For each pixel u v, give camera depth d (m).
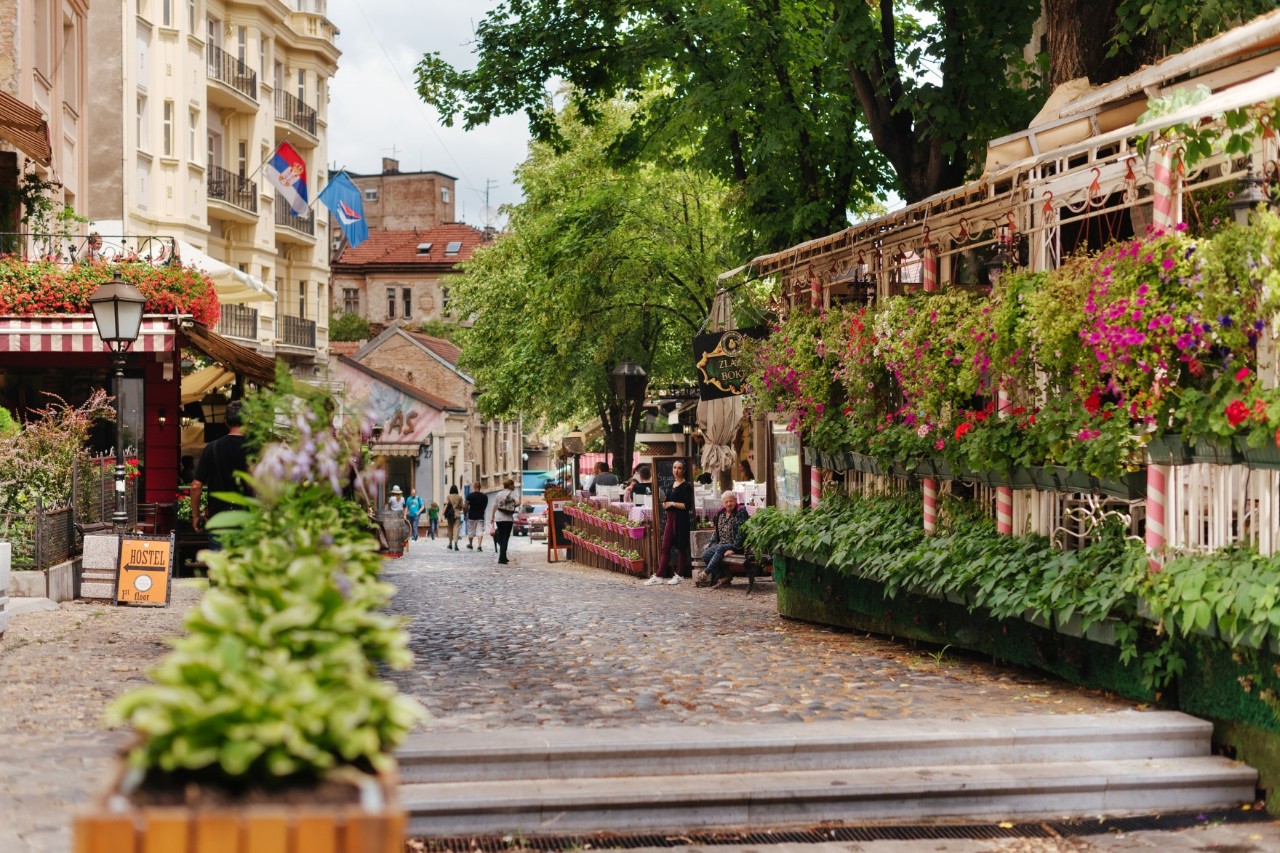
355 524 7.15
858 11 17.44
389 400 64.38
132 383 20.59
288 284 51.16
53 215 24.20
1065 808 7.42
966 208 12.24
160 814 2.65
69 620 12.59
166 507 20.06
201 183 41.50
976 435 10.36
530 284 40.12
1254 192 8.31
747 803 7.06
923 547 11.46
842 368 13.41
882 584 12.62
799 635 13.13
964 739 7.77
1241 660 7.79
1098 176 9.88
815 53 20.09
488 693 9.30
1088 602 8.95
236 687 3.00
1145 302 7.98
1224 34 9.83
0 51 23.41
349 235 33.91
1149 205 11.33
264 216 47.00
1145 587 8.26
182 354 22.56
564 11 21.27
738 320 21.45
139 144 38.59
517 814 6.83
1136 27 14.54
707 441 22.05
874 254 14.07
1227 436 7.52
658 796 6.96
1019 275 9.88
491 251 48.53
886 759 7.66
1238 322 7.51
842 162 20.62
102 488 16.89
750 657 11.30
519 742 7.39
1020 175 11.62
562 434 61.50
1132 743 7.95
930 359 11.16
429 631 13.38
